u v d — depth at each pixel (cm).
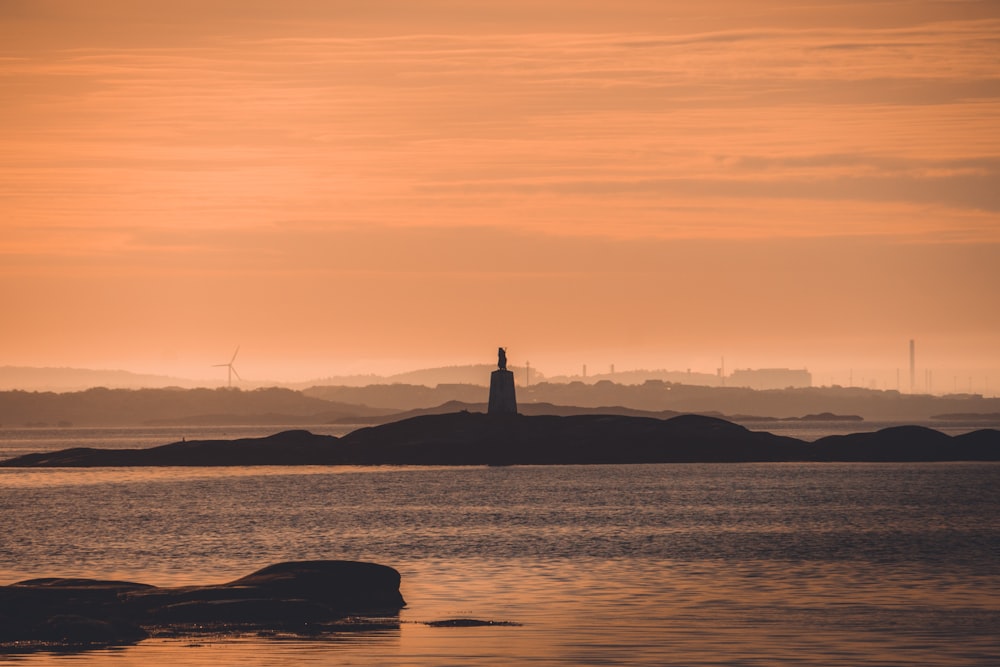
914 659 16538
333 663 16238
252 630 18200
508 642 17588
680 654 16862
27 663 16125
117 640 17338
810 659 16550
